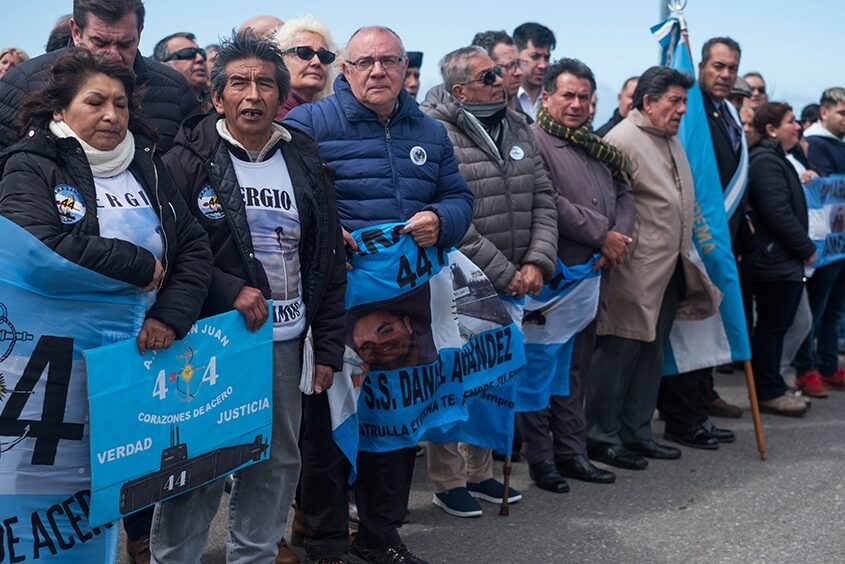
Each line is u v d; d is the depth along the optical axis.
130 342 2.66
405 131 3.78
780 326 6.54
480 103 4.45
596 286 4.89
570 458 5.10
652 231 5.29
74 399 2.63
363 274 3.62
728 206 5.96
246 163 3.16
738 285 5.69
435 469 4.56
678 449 5.57
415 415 3.76
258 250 3.13
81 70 2.65
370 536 3.88
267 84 3.09
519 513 4.60
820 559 4.14
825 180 6.97
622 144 5.35
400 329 3.69
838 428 6.30
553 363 4.83
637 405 5.53
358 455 3.82
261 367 3.05
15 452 2.58
